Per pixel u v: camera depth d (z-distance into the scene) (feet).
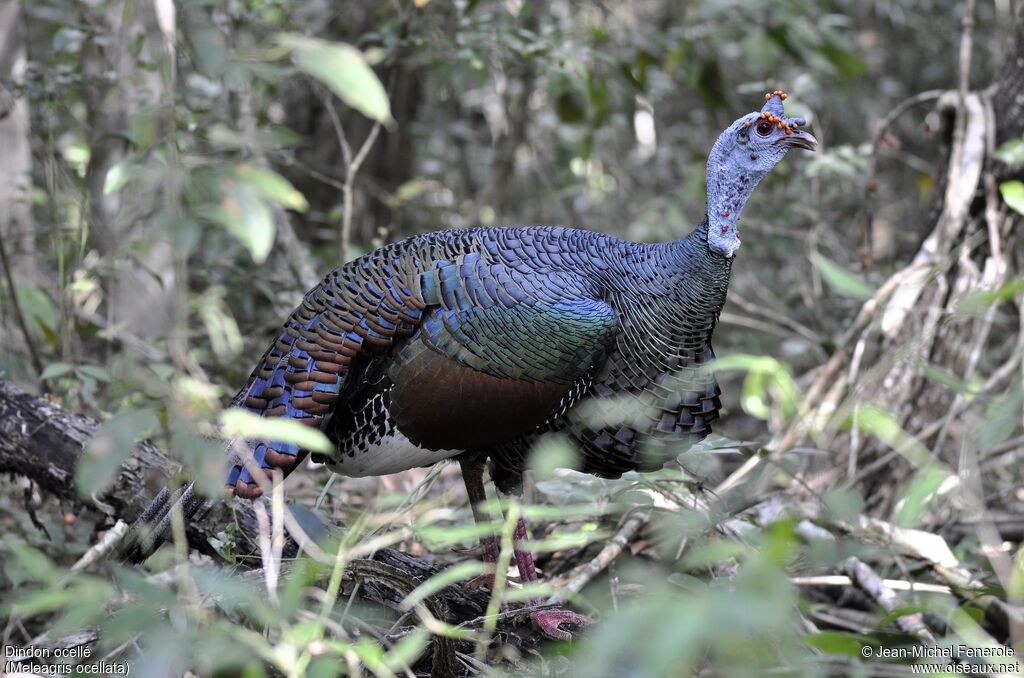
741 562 24.34
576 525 26.48
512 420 22.56
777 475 27.71
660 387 23.44
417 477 31.94
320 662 13.85
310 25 43.09
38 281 38.09
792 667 16.55
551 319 22.06
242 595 14.05
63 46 34.19
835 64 43.32
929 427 28.43
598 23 48.65
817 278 39.99
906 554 25.75
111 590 13.71
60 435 25.34
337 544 18.20
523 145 56.29
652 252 23.40
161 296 37.76
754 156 23.13
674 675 13.17
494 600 15.31
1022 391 18.63
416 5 36.83
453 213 50.49
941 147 33.06
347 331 22.24
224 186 13.85
